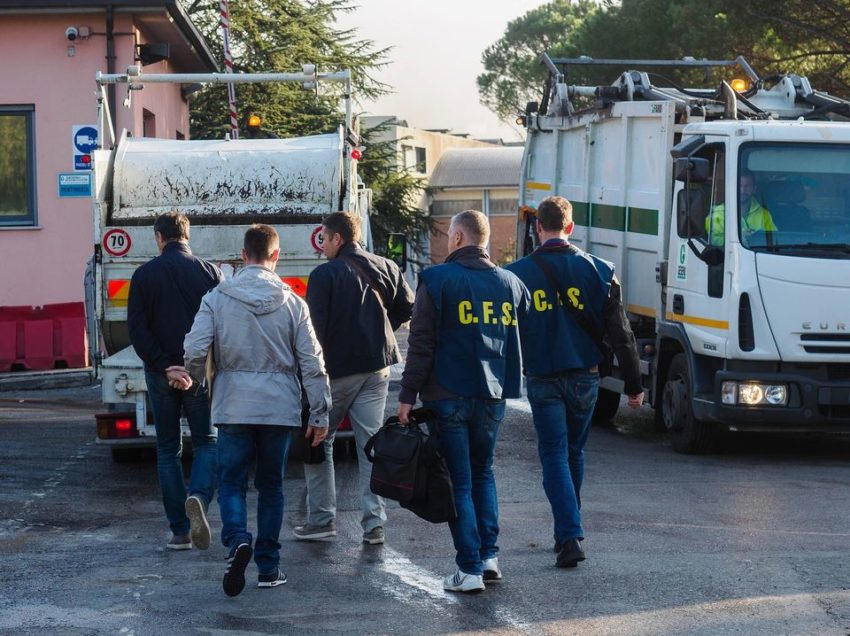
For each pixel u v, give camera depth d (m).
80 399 18.84
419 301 8.26
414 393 8.21
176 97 30.03
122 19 23.48
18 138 23.56
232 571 7.99
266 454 8.42
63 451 14.26
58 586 8.46
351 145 14.07
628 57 38.47
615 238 16.62
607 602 7.95
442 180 79.75
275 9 42.66
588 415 9.15
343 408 9.65
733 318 13.52
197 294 9.59
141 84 14.50
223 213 12.90
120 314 12.62
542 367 8.93
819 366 13.68
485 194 79.25
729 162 13.76
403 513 10.99
